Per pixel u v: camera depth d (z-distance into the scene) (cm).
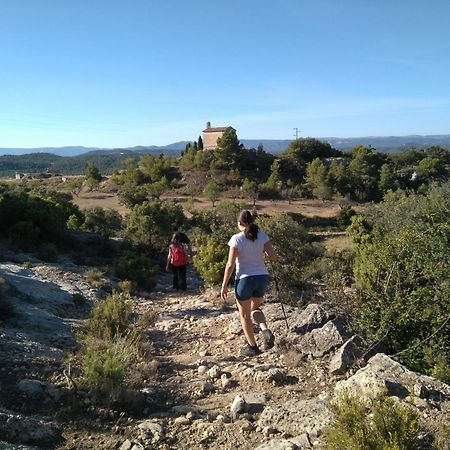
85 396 466
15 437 374
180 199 7512
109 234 2192
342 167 8725
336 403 376
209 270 1219
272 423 417
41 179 11356
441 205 2019
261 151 10594
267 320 739
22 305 838
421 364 569
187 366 610
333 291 710
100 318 725
